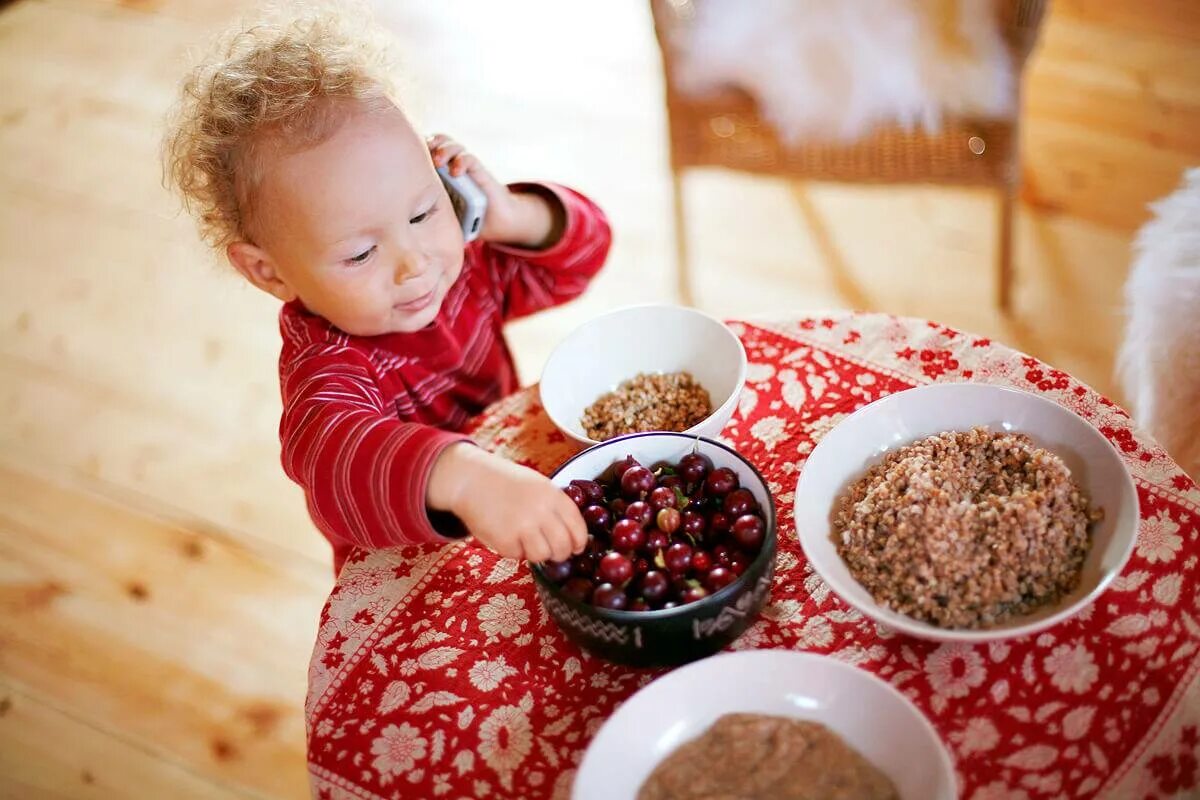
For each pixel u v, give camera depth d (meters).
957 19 1.58
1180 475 0.94
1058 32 2.42
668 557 0.85
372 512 0.94
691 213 2.31
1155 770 0.76
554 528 0.86
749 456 1.04
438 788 0.83
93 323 2.37
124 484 2.03
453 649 0.93
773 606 0.91
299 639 1.75
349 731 0.88
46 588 1.88
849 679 0.77
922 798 0.71
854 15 1.61
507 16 2.87
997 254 1.93
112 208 2.62
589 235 1.27
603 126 2.52
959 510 0.84
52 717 1.70
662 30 1.70
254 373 2.20
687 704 0.79
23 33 3.17
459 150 1.18
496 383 1.30
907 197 2.26
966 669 0.83
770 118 1.76
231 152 0.97
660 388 1.10
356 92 0.97
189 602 1.83
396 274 1.01
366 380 1.09
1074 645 0.83
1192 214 1.42
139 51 3.03
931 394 0.95
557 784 0.82
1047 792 0.76
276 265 1.03
